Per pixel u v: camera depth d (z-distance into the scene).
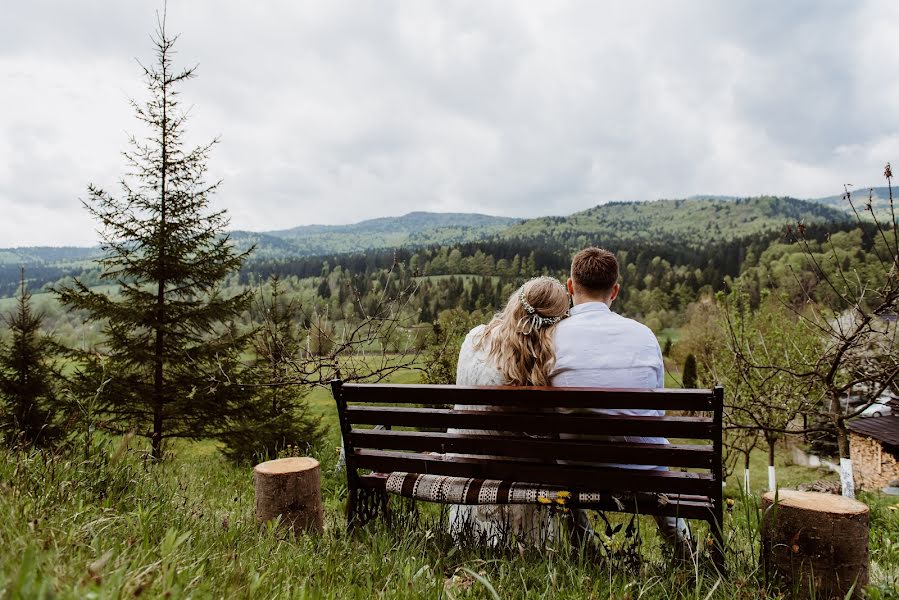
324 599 1.90
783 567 2.31
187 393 11.20
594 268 3.06
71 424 3.37
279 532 2.74
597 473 2.57
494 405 2.77
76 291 11.58
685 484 2.46
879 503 9.54
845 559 2.20
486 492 2.70
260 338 7.50
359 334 6.74
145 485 3.30
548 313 3.01
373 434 2.97
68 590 1.34
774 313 12.65
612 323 2.92
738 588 2.18
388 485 2.93
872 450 23.09
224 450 12.08
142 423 10.77
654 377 2.87
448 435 2.85
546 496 2.59
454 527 3.11
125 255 11.87
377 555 2.55
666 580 2.34
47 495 2.43
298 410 13.16
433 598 2.03
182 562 1.90
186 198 12.23
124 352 11.38
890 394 5.97
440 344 7.21
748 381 6.40
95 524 2.18
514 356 2.97
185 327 11.82
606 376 2.83
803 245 5.39
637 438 2.75
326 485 6.70
